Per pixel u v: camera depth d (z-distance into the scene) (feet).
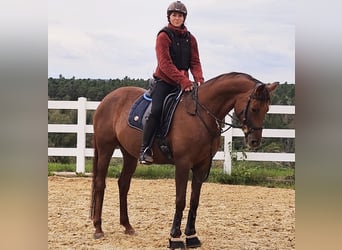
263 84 15.75
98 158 19.79
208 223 21.93
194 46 18.52
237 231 20.43
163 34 17.71
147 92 19.01
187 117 16.99
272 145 39.73
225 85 16.67
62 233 19.57
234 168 34.17
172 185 32.19
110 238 18.90
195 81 18.11
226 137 33.94
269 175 34.27
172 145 17.20
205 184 32.81
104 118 19.76
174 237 17.11
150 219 22.57
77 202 26.20
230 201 27.37
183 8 17.93
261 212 24.56
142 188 30.94
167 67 17.35
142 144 17.80
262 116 15.85
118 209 24.70
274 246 17.95
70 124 37.93
